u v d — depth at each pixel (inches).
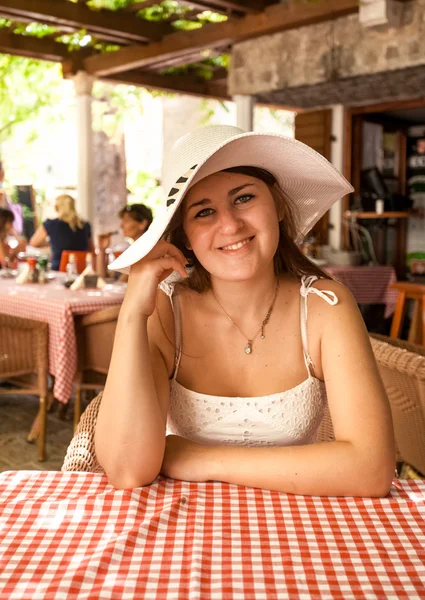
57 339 145.5
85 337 148.9
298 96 286.2
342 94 282.8
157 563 35.5
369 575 34.6
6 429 164.2
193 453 49.4
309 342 57.1
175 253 53.8
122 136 410.6
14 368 141.8
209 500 44.5
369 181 307.3
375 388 51.8
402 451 86.4
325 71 245.0
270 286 58.2
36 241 249.3
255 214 52.9
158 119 546.9
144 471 47.4
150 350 57.4
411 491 47.9
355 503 44.5
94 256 250.2
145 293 52.2
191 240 54.3
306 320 57.2
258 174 55.2
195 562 35.3
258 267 53.6
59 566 35.2
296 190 60.6
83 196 322.0
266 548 37.4
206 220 53.2
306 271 62.6
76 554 36.5
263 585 33.4
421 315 202.5
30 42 291.0
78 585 33.2
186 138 54.3
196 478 48.3
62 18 240.8
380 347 76.8
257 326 58.1
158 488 46.8
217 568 35.0
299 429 57.0
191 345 59.3
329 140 313.1
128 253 54.1
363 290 266.4
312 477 46.0
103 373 150.0
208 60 328.5
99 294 163.2
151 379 50.7
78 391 149.9
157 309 59.6
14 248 251.6
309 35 247.8
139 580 33.9
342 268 263.1
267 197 53.9
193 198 53.0
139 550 36.9
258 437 57.4
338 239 314.5
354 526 40.6
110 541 37.4
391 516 42.2
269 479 46.6
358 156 313.6
